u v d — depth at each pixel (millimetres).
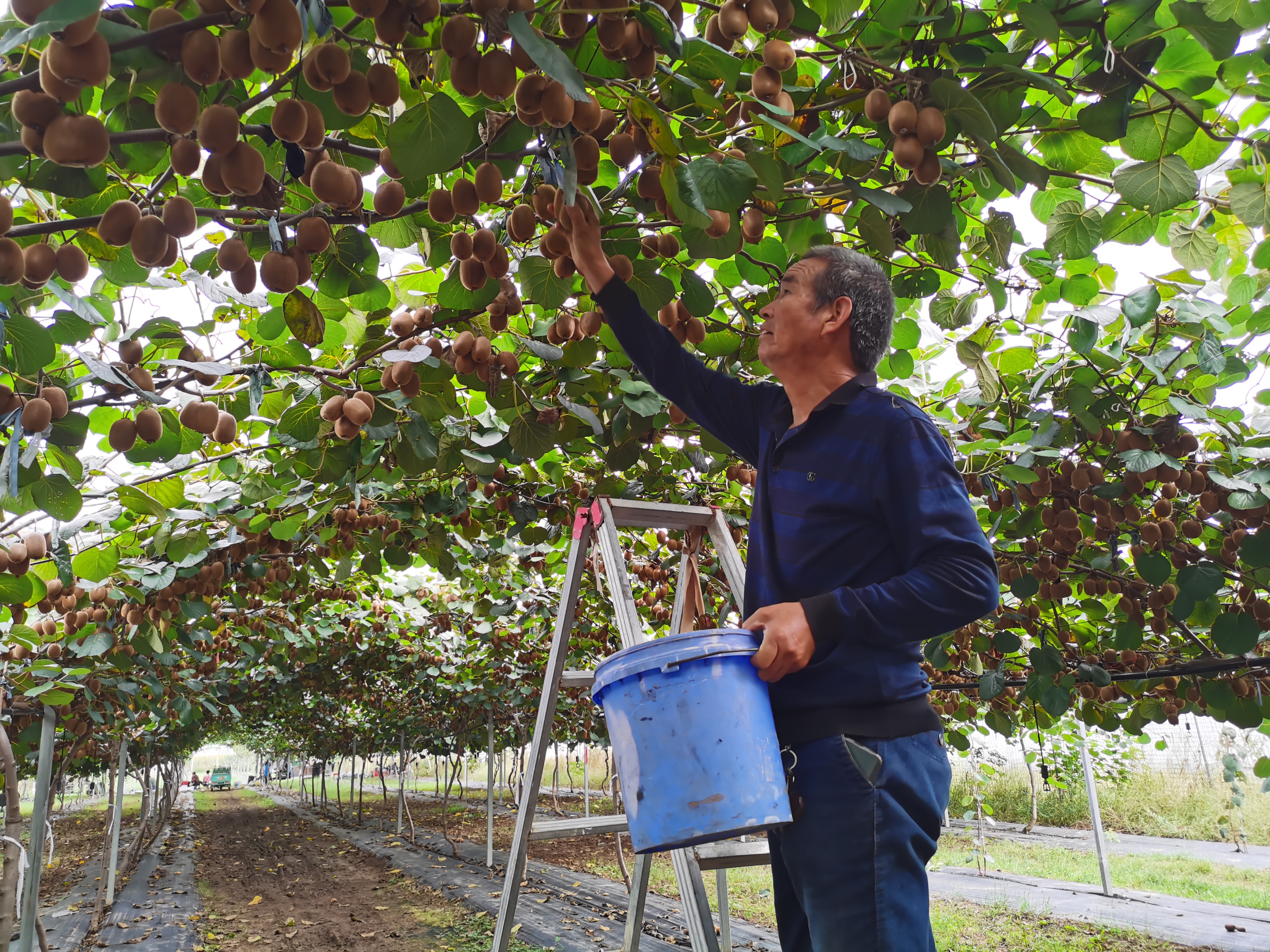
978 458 3445
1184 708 4734
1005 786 16406
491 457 3383
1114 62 1585
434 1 1142
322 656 10883
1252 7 1462
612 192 1903
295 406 2732
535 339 2799
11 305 1814
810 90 1655
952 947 6523
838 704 1313
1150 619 4430
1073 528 3539
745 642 1291
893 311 1650
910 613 1213
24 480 2033
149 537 3982
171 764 17859
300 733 20156
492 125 1534
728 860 2094
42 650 4621
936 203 1768
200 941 8047
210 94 1274
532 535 4621
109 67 1037
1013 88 1607
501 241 2172
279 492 3773
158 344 2230
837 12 1510
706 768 1238
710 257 1922
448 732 14680
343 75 1159
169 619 4719
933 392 3826
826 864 1248
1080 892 8727
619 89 1457
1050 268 2549
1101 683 4199
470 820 18156
